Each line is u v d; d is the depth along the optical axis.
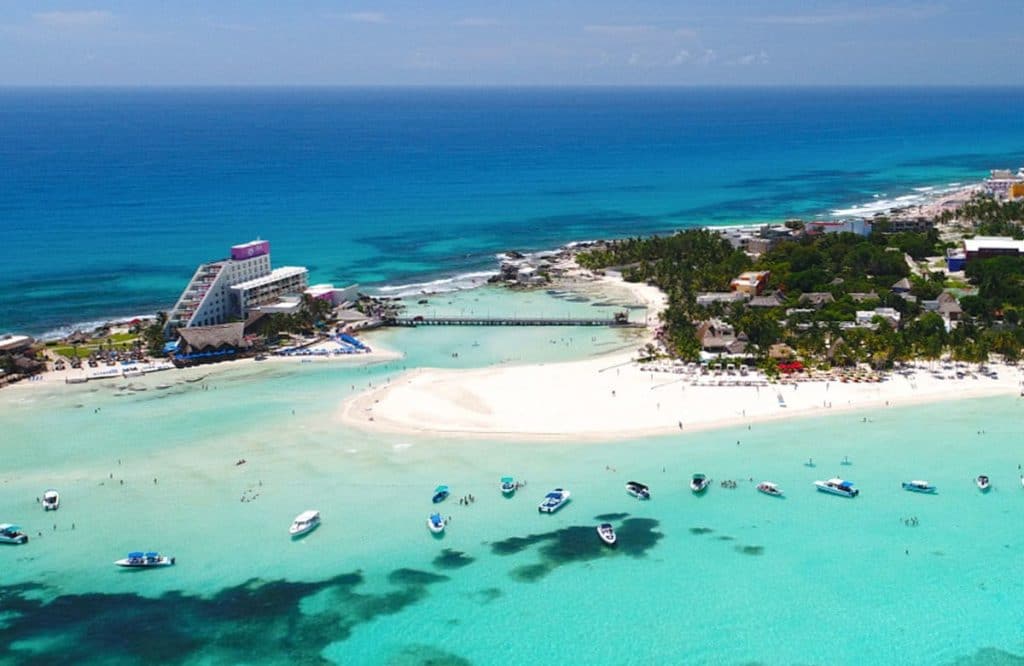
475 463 147.50
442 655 101.69
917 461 145.88
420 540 124.50
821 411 166.50
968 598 110.50
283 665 100.25
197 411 173.00
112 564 118.94
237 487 139.62
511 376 190.88
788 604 109.75
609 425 162.00
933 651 101.06
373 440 157.12
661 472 143.50
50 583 115.06
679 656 100.75
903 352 186.00
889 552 120.56
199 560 119.75
